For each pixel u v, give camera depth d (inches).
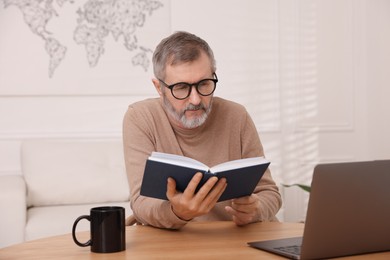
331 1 174.4
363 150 177.8
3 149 156.5
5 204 125.8
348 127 176.7
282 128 172.1
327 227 53.3
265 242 62.1
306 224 52.6
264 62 170.4
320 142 174.9
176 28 165.2
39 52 157.5
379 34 177.2
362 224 54.7
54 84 158.6
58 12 158.2
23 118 157.8
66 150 149.0
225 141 86.0
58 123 159.5
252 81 169.8
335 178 52.2
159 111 85.7
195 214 64.7
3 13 155.2
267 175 84.7
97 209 61.7
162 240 65.4
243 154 86.9
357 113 177.5
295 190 172.9
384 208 55.2
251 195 70.8
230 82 168.7
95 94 161.0
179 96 75.4
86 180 145.3
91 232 60.4
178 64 74.3
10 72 156.1
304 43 172.7
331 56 174.9
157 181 63.0
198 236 67.6
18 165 156.9
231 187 65.4
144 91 163.8
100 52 160.9
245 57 169.2
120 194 146.8
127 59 162.6
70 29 159.0
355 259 55.0
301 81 173.0
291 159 173.0
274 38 170.7
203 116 77.1
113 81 161.9
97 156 149.8
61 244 64.3
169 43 75.9
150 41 163.5
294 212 173.3
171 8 164.9
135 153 82.4
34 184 142.7
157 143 84.4
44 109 158.9
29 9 156.7
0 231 125.3
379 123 177.9
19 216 126.2
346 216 53.7
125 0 161.8
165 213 68.9
